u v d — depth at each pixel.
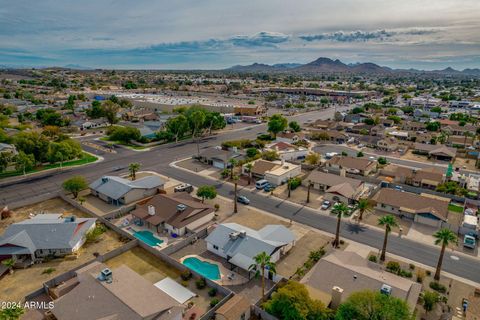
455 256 57.62
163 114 195.12
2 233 63.34
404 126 167.00
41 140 103.94
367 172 99.06
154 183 84.25
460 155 123.12
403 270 52.84
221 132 158.50
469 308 41.88
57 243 56.31
